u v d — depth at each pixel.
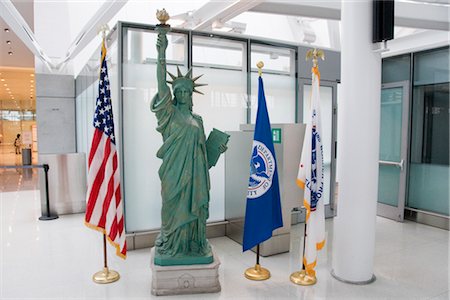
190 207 3.31
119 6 4.41
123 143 4.38
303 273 3.61
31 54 8.86
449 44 5.43
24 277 3.61
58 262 4.02
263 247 4.31
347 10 3.48
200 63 5.04
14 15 4.75
